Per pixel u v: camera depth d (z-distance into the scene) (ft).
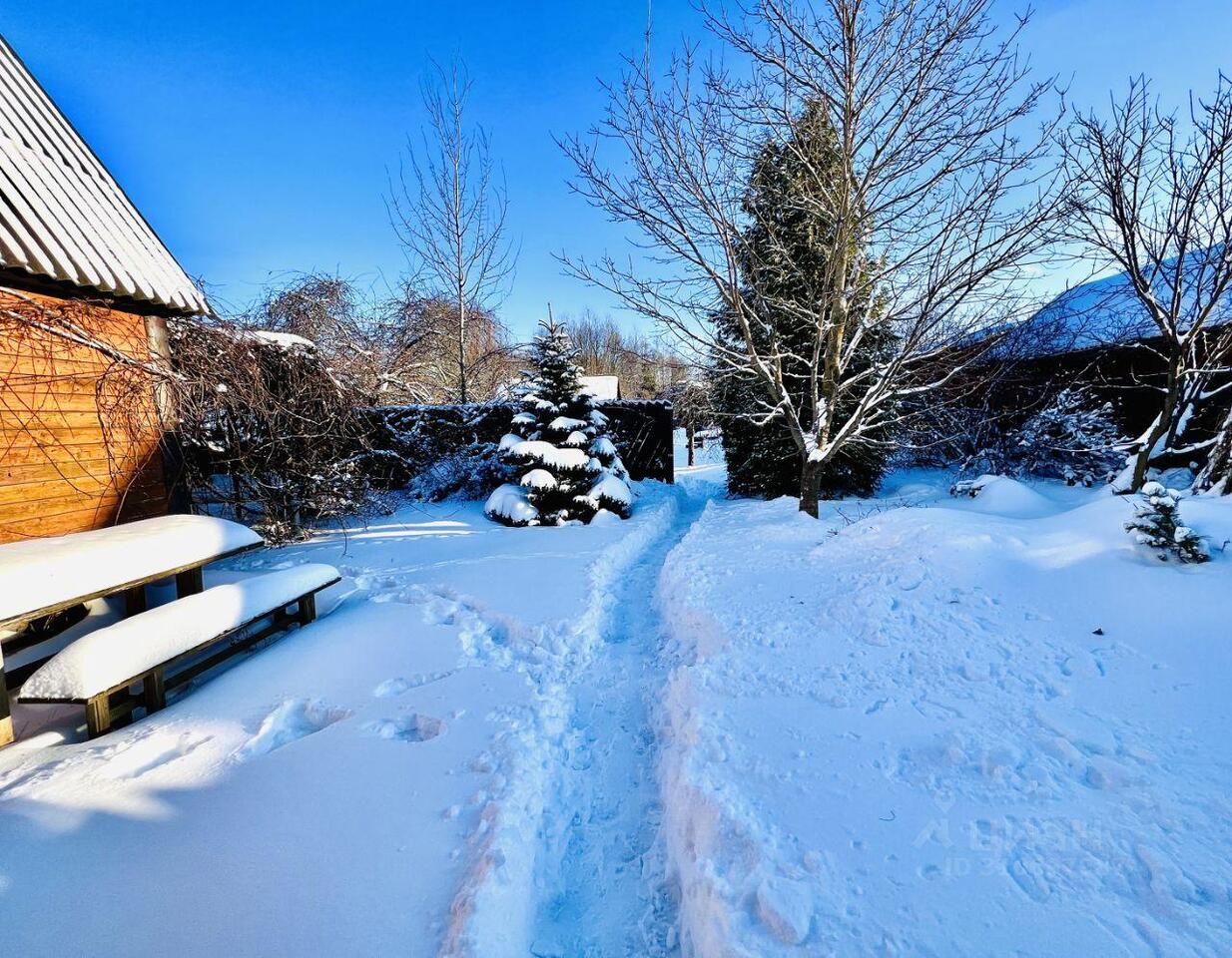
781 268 30.89
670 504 34.91
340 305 43.34
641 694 12.54
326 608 17.28
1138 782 6.81
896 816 6.97
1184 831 6.04
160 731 10.31
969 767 7.64
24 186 15.66
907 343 21.81
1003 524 16.29
